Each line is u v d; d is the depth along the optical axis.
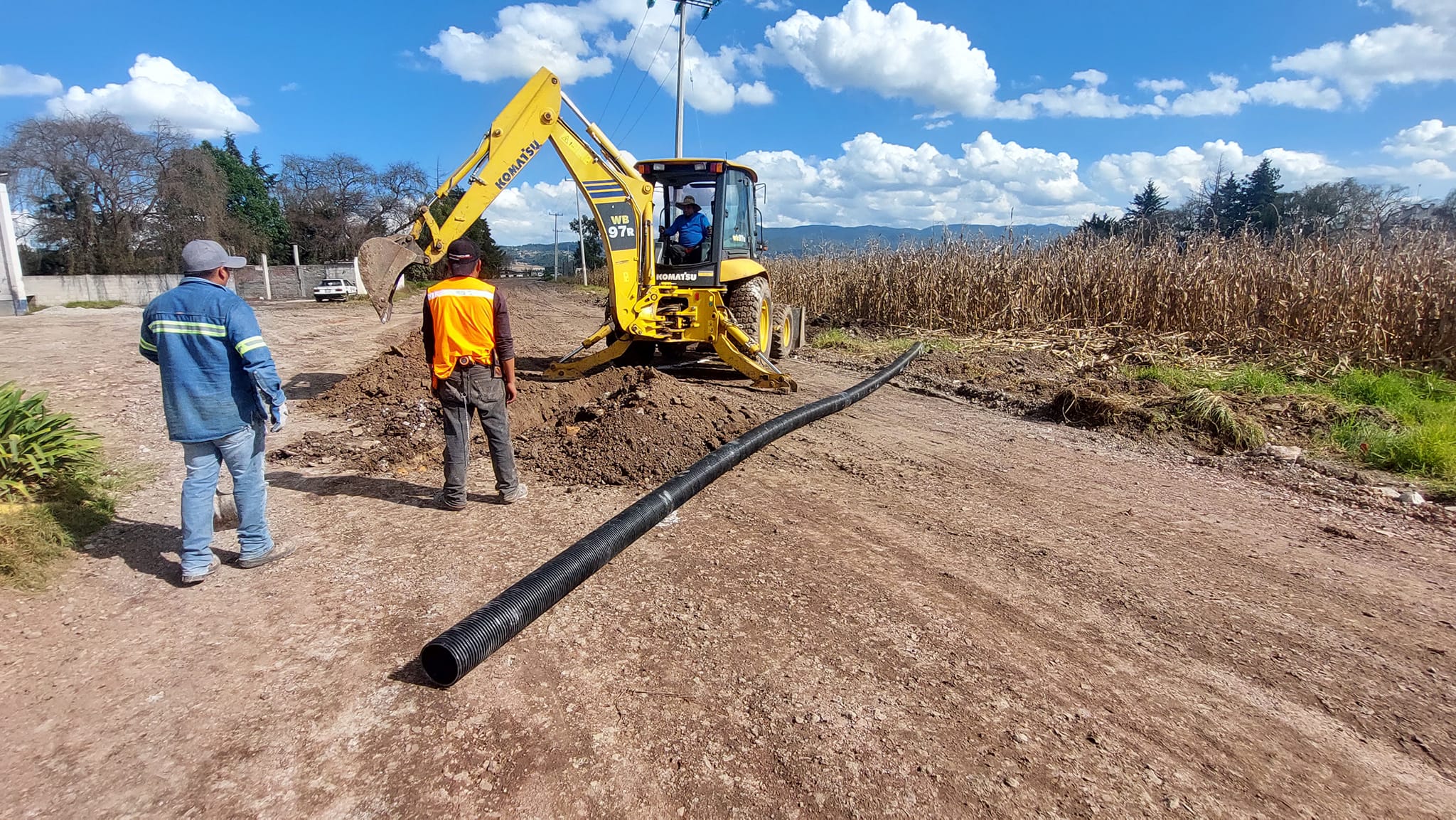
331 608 3.45
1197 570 4.22
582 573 3.66
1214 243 11.66
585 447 5.89
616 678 2.96
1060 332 12.98
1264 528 4.95
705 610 3.54
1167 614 3.68
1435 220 10.44
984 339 13.52
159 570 3.79
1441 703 3.01
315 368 10.42
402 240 7.61
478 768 2.43
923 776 2.47
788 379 8.82
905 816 2.29
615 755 2.52
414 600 3.54
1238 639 3.47
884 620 3.51
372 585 3.68
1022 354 11.82
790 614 3.53
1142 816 2.33
